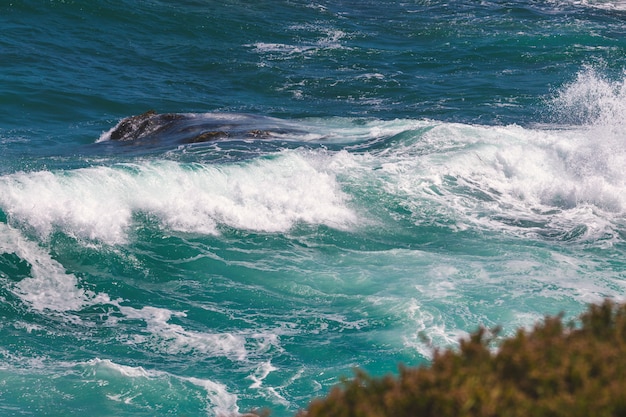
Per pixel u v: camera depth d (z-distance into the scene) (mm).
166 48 129125
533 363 20125
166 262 55719
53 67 114250
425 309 47062
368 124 92438
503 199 67938
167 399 38531
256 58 126188
